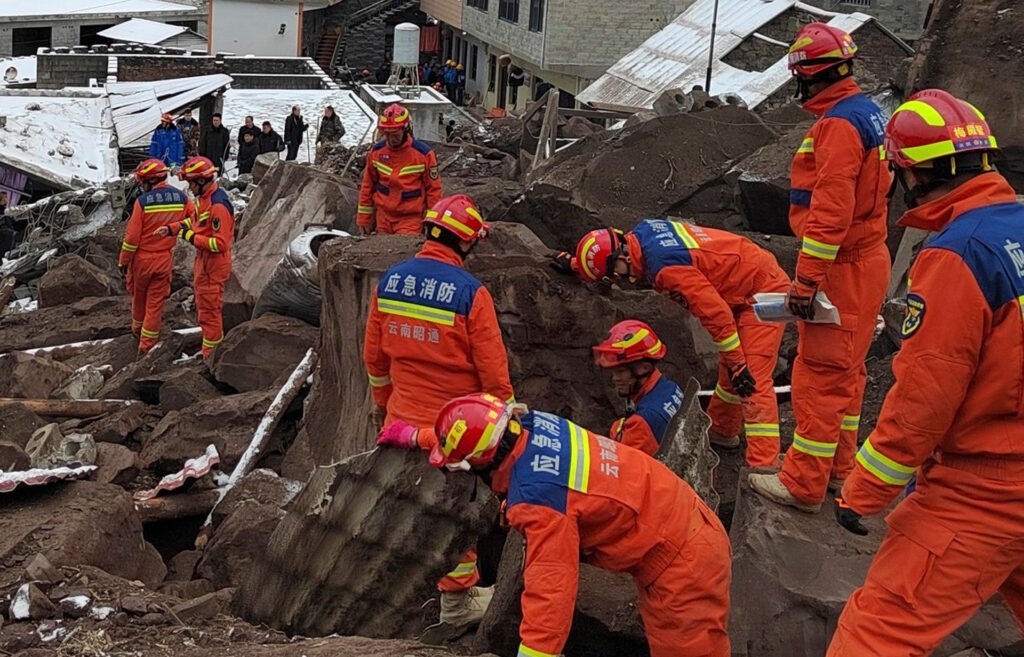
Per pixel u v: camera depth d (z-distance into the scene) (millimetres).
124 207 19609
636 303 7367
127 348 12961
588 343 7066
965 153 3752
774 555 5340
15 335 14453
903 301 8484
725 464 6809
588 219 10305
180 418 8961
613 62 34312
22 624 5434
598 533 4297
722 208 10625
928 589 3799
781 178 10227
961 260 3652
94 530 6410
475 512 5336
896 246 9938
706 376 7406
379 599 5609
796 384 5539
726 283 6258
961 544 3754
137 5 47250
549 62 34375
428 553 5438
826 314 5195
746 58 24703
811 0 31438
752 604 5273
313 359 8984
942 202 3814
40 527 6250
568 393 7055
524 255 7418
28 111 27781
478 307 5727
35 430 9352
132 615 5582
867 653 3869
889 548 3918
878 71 21688
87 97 29547
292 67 36781
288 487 7734
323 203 13344
